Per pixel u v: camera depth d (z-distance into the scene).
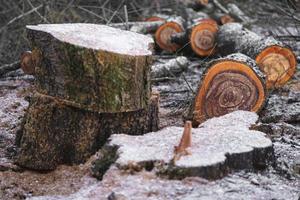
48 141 4.05
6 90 5.00
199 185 3.75
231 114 4.26
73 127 4.05
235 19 6.88
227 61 4.41
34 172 4.06
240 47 5.25
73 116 4.05
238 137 3.97
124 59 4.01
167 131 4.02
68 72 4.02
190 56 5.82
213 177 3.78
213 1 7.25
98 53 3.98
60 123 4.05
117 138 3.94
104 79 4.01
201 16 6.98
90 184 3.88
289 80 5.02
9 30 5.80
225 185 3.77
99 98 4.02
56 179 3.99
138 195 3.70
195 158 3.80
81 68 4.00
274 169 3.94
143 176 3.77
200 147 3.88
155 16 6.80
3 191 3.92
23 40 5.70
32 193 3.91
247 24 6.49
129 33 4.27
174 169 3.76
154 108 4.18
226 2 7.30
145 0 7.21
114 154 3.88
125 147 3.87
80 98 4.02
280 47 4.93
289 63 4.94
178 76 5.29
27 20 5.82
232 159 3.85
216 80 4.42
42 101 4.07
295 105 4.65
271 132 4.29
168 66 5.25
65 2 6.00
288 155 4.08
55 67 4.05
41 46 4.08
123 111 4.05
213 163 3.77
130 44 4.12
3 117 4.54
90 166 3.98
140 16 6.89
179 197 3.70
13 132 4.39
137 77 4.05
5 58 5.60
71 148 4.05
